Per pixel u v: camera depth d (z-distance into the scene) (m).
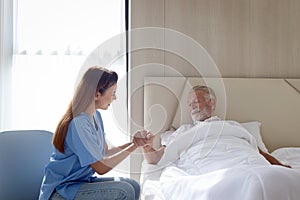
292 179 1.58
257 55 3.17
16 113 3.04
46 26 3.07
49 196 1.92
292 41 3.20
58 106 3.08
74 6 3.08
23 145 2.16
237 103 3.04
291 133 3.07
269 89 3.09
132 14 3.05
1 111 3.00
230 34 3.14
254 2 3.17
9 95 3.03
